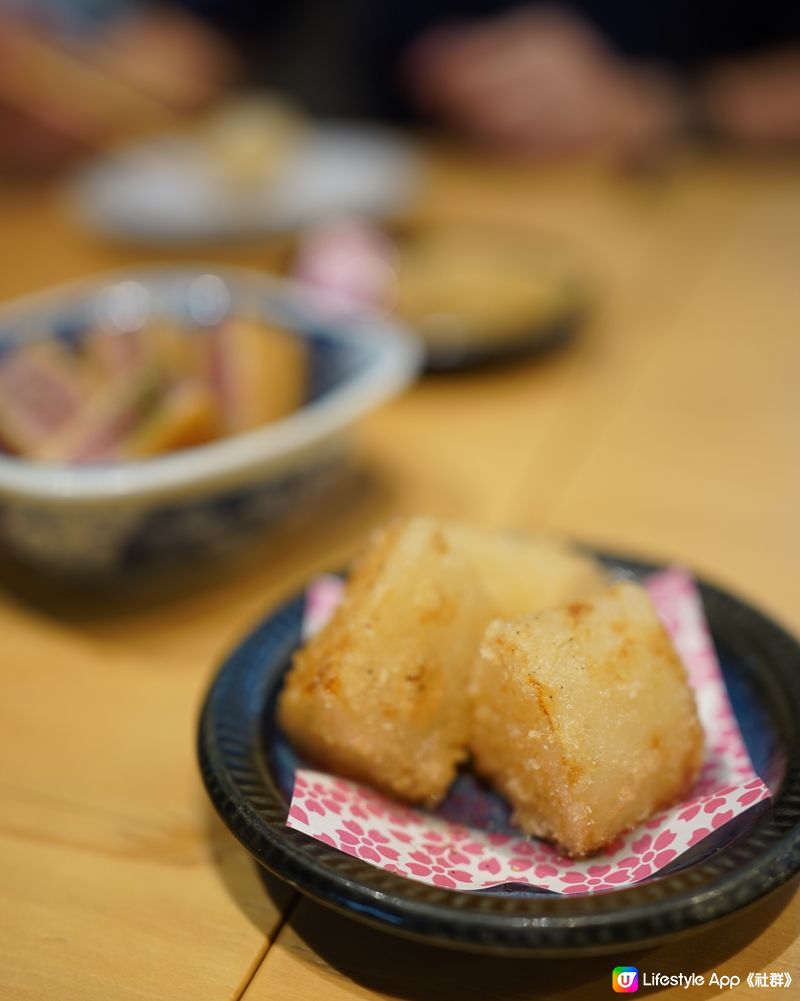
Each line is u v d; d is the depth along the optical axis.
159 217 0.64
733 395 0.46
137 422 0.36
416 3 1.02
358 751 0.26
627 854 0.24
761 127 0.84
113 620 0.35
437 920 0.21
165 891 0.26
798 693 0.26
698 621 0.29
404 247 0.60
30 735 0.30
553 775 0.25
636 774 0.25
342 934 0.25
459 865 0.25
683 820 0.25
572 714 0.25
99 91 0.86
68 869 0.27
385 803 0.26
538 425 0.45
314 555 0.37
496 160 0.83
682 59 1.03
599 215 0.69
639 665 0.26
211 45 1.04
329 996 0.24
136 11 1.09
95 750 0.30
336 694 0.26
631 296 0.57
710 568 0.35
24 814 0.28
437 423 0.45
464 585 0.28
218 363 0.39
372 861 0.24
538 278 0.55
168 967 0.24
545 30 0.97
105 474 0.33
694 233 0.65
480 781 0.27
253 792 0.25
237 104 0.95
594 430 0.44
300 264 0.57
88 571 0.35
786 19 1.00
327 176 0.69
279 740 0.27
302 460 0.35
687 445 0.42
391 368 0.38
